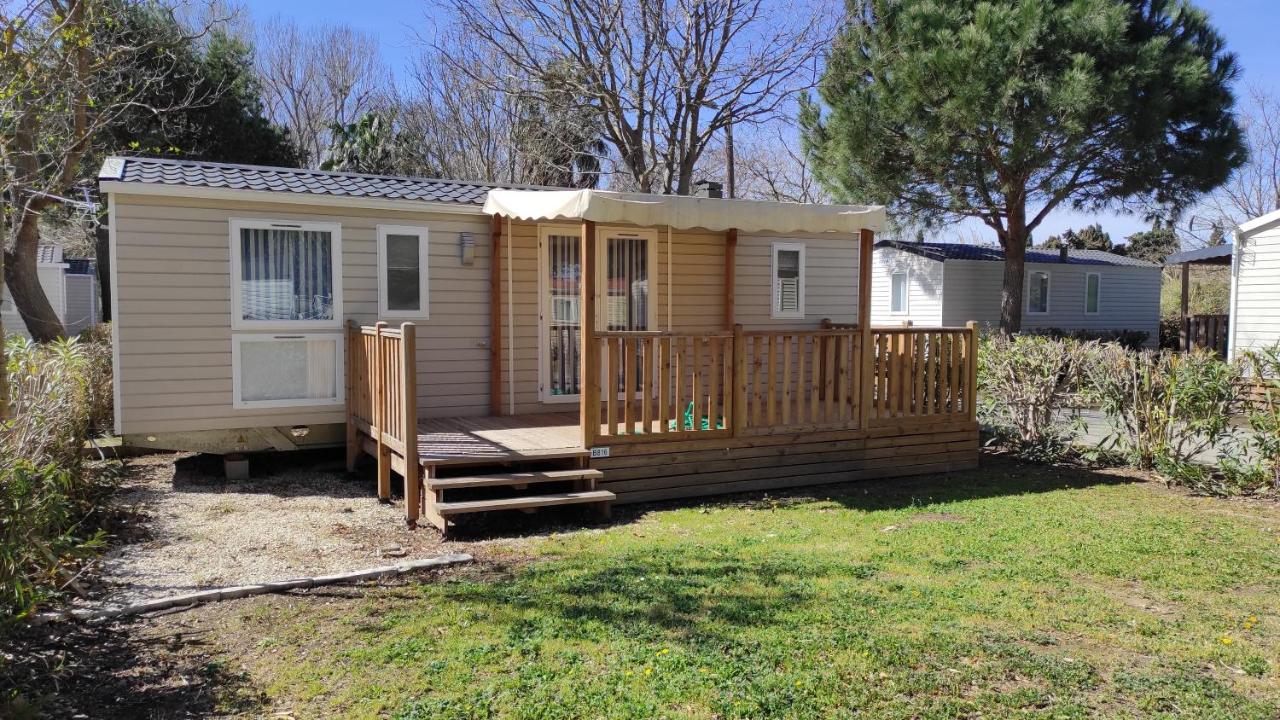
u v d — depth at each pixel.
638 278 10.04
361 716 3.35
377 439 7.41
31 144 7.33
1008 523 6.58
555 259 9.64
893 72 16.56
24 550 4.02
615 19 19.28
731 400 7.80
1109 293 25.48
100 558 5.43
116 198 7.68
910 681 3.62
